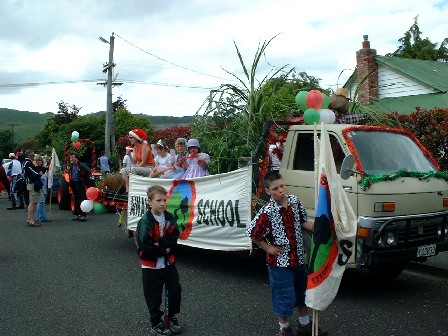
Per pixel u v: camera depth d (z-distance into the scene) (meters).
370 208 6.03
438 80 16.41
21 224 12.89
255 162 6.97
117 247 9.79
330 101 7.84
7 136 74.12
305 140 7.08
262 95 7.57
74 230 11.84
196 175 7.91
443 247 6.52
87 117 35.25
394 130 7.23
